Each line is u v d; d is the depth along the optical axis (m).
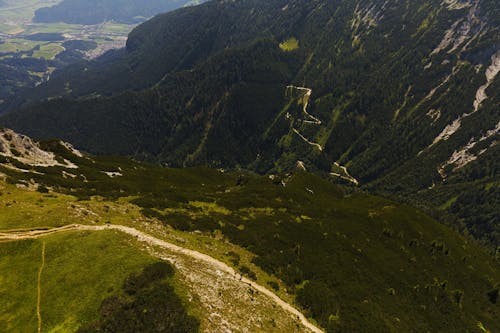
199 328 36.72
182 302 38.84
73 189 79.88
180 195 92.06
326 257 73.62
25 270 42.31
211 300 41.94
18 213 54.06
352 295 63.06
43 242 46.34
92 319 36.12
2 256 44.25
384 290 71.50
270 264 62.59
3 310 37.59
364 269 75.75
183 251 53.72
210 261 54.06
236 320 41.06
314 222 91.94
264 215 87.69
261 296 50.69
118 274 41.03
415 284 79.31
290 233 79.00
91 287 39.59
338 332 52.09
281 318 47.75
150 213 65.94
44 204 60.16
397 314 64.69
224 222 74.25
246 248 66.00
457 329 70.62
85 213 57.41
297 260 67.31
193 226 66.94
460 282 91.75
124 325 35.28
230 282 49.06
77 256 44.28
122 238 49.12
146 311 36.72
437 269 92.75
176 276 42.69
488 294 90.75
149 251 48.00
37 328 35.56
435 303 75.75
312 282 61.78
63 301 38.25
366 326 55.19
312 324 51.72
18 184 68.94
